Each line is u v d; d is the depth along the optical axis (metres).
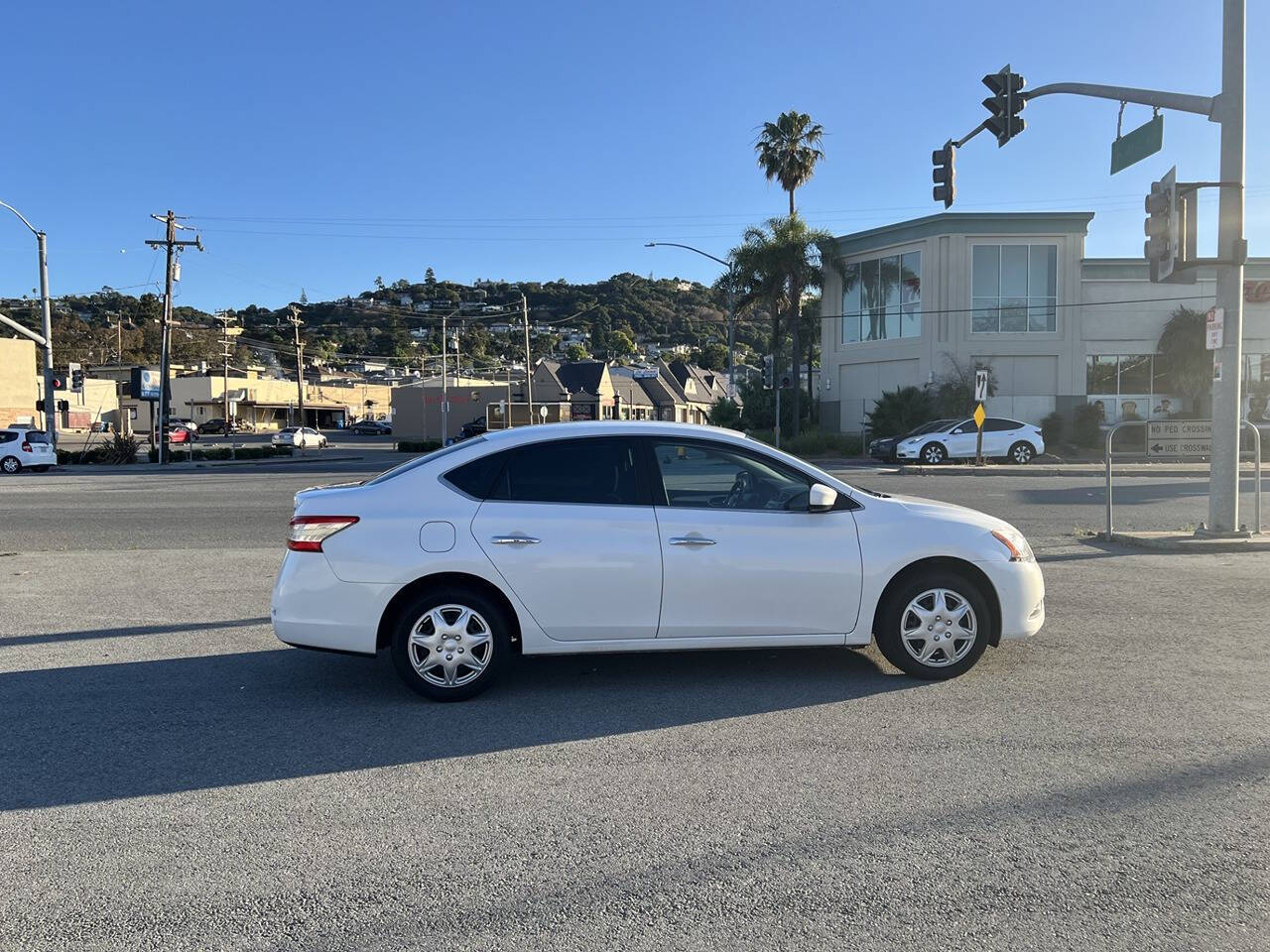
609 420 5.89
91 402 84.31
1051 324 36.00
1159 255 11.47
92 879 3.52
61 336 119.31
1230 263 11.13
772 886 3.45
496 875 3.55
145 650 6.94
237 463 41.94
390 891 3.43
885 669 6.23
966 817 4.00
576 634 5.58
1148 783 4.33
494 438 5.78
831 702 5.57
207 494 21.03
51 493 21.59
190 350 125.81
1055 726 5.11
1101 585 9.05
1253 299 13.09
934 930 3.15
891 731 5.06
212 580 9.73
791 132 45.09
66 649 6.96
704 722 5.24
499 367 131.88
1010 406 36.00
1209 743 4.84
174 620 7.91
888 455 29.91
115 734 5.12
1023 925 3.17
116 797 4.27
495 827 3.95
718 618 5.66
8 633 7.46
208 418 96.06
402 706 5.57
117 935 3.15
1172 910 3.26
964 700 5.57
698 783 4.39
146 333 128.75
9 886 3.47
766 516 5.73
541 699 5.68
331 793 4.30
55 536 13.55
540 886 3.46
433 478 5.64
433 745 4.93
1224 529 11.55
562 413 78.44
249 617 8.02
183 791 4.33
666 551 5.59
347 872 3.57
